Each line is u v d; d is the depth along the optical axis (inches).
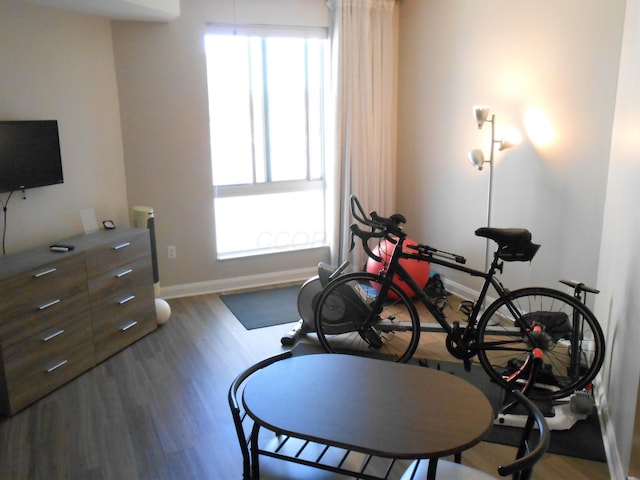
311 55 182.9
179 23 160.4
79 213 148.9
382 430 60.6
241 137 177.8
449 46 168.6
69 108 143.3
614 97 120.3
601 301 120.4
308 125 187.8
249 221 185.5
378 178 193.0
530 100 142.4
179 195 171.3
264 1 169.5
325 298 129.4
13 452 96.7
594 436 101.1
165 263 174.2
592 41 124.0
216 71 169.8
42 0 126.2
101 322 130.4
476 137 162.4
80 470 92.0
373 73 184.2
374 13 180.9
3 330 104.4
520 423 103.3
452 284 179.9
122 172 162.4
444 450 57.1
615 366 98.1
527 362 110.9
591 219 128.9
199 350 138.2
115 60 156.0
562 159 134.8
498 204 156.9
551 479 90.0
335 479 67.7
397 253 124.2
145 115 162.2
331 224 191.6
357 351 137.7
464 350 117.3
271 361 78.8
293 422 62.2
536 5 137.4
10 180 123.4
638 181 87.1
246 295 178.4
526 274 149.7
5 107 127.3
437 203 182.5
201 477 90.5
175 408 111.3
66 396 115.9
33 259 115.6
